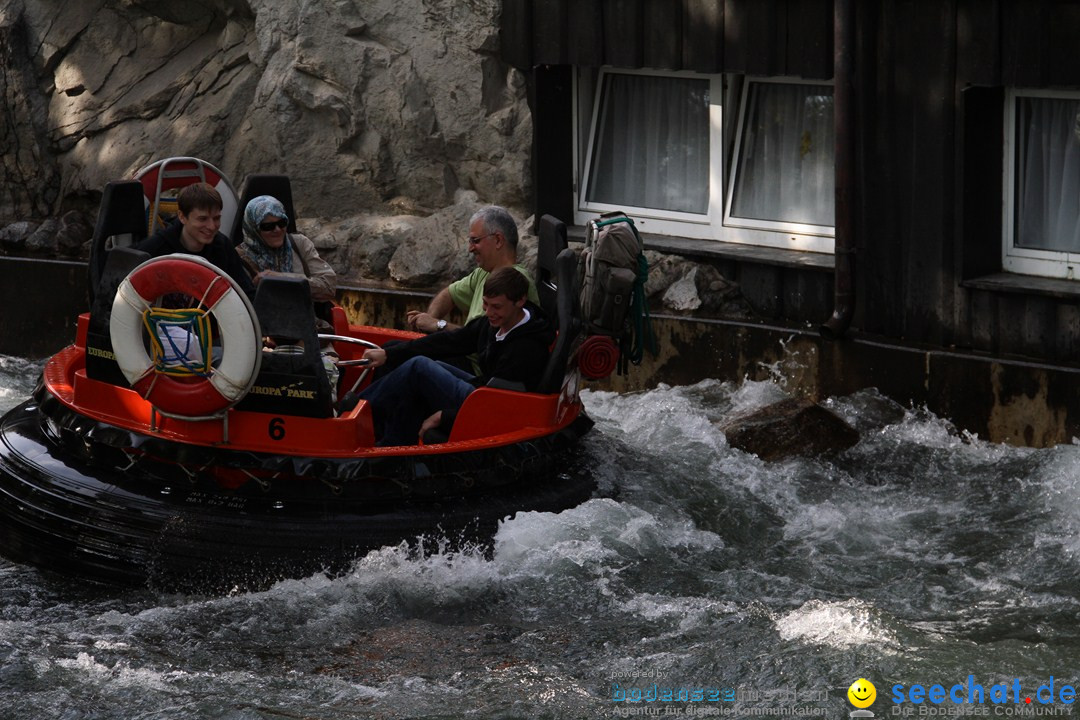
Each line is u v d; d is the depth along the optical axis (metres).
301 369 21.62
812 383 31.55
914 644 20.17
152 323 21.33
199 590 21.45
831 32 31.22
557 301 24.16
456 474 22.52
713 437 29.22
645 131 35.72
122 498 22.00
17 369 36.41
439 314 27.41
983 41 29.02
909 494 27.11
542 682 19.19
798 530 25.20
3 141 39.81
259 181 27.80
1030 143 30.12
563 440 24.16
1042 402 28.84
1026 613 21.69
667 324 33.00
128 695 18.52
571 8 34.72
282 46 37.38
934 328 30.80
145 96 39.03
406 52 36.66
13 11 39.66
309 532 21.58
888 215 31.03
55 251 39.16
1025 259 30.42
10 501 22.80
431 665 19.77
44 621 20.84
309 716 18.09
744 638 20.45
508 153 36.47
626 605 21.67
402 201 37.69
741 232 34.38
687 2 33.16
